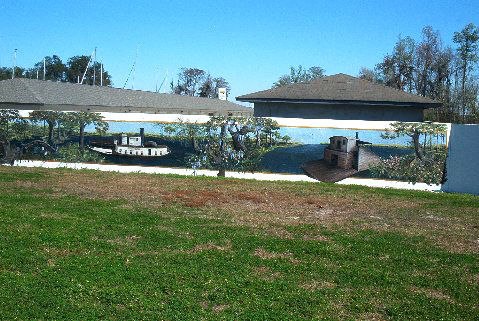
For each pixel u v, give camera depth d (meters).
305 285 7.93
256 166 20.41
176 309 6.86
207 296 7.32
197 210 13.25
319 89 26.98
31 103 30.83
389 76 56.88
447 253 9.91
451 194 17.62
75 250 9.20
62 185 16.41
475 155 18.55
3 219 11.22
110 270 8.16
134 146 21.56
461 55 50.19
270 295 7.41
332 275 8.38
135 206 13.39
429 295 7.71
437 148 18.88
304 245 10.02
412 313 7.00
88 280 7.70
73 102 33.78
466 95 47.75
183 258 8.91
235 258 9.01
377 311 7.05
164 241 9.98
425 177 18.98
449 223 12.80
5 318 6.44
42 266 8.29
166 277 7.94
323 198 15.78
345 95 25.80
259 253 9.45
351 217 13.16
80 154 22.11
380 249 10.01
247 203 14.56
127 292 7.31
